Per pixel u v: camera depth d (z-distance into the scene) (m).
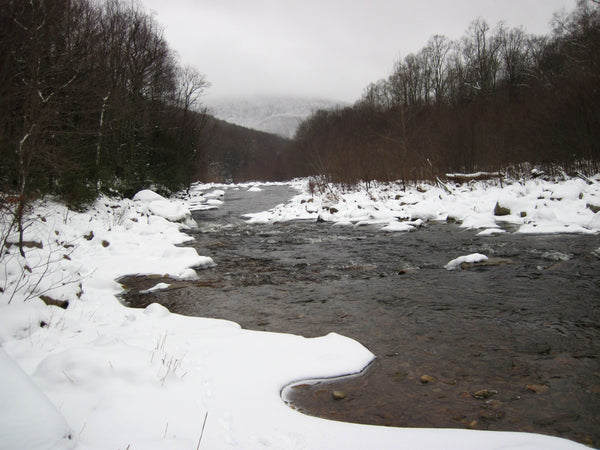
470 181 24.25
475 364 4.72
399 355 5.05
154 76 27.95
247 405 3.63
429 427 3.49
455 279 8.49
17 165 7.77
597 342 5.18
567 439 3.24
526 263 9.28
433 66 55.09
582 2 31.41
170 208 18.92
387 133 32.38
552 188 16.92
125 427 3.02
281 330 6.09
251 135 123.50
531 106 24.97
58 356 3.87
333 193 26.17
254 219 20.77
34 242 8.97
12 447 2.34
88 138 18.33
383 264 10.31
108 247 11.63
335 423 3.43
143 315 6.40
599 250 9.59
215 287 8.67
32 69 10.28
